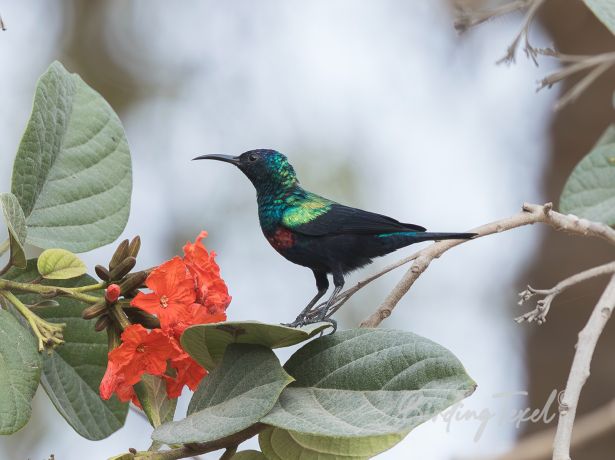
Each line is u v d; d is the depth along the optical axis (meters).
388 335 5.66
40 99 6.89
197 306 6.08
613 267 7.47
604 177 8.79
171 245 16.89
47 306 6.33
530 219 7.64
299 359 5.81
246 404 5.38
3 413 5.71
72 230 6.91
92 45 18.89
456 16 9.21
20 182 6.75
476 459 10.21
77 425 6.90
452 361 5.34
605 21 6.85
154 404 6.31
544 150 16.92
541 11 16.47
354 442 6.05
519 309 16.50
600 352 15.30
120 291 6.22
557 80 9.08
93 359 7.00
